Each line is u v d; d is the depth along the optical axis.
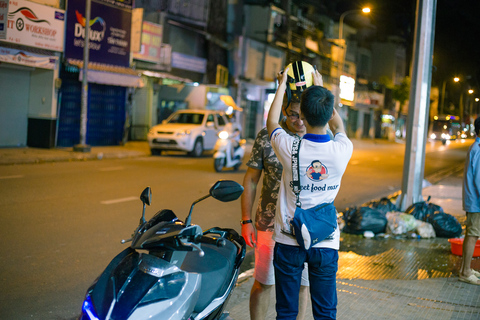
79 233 6.87
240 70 31.09
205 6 27.80
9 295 4.58
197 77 28.11
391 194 13.01
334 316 2.89
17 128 17.94
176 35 26.48
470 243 5.37
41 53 17.17
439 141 57.69
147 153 19.23
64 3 17.86
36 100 18.11
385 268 5.92
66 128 19.25
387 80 56.03
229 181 2.79
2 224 7.04
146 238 2.49
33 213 7.87
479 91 56.00
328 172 2.80
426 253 6.70
